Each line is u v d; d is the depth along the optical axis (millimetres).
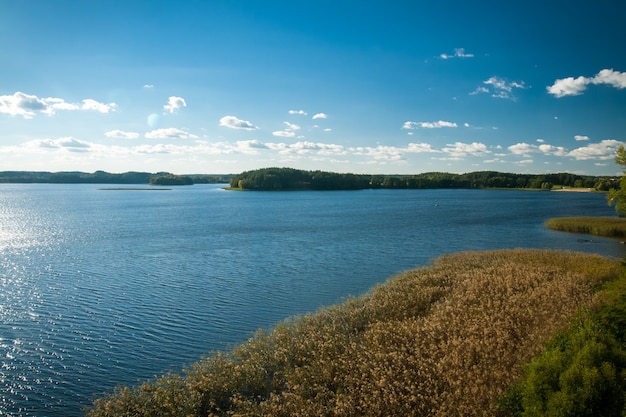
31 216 96562
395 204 131375
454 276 29094
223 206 126812
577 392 10875
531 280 25875
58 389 17922
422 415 12688
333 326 20000
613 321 14508
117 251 50219
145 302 29531
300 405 13609
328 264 42500
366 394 13750
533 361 12875
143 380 18641
